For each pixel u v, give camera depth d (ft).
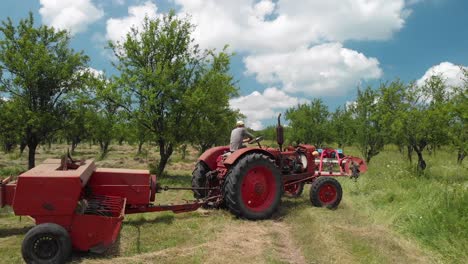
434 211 19.77
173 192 32.32
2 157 79.61
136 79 41.01
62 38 46.96
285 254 16.40
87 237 15.60
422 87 42.34
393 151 76.69
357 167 32.76
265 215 22.54
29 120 43.04
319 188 25.13
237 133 25.76
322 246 16.58
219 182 24.75
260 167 23.02
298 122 74.02
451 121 36.83
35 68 42.68
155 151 108.78
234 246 16.88
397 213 20.85
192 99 40.70
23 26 45.19
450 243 16.53
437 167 43.14
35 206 15.08
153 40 43.60
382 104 46.01
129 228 19.57
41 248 14.52
